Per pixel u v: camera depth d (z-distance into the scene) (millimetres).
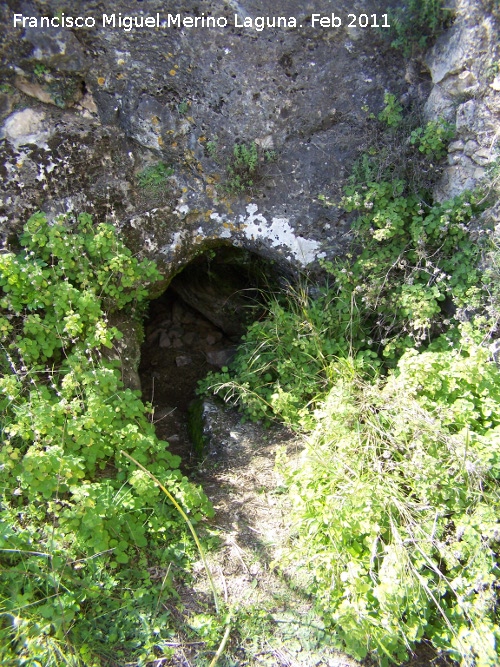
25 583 2301
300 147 3449
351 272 3449
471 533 2293
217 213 3572
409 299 3213
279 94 3307
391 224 3244
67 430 2625
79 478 2703
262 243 3639
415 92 3381
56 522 2545
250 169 3408
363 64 3309
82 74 3201
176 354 4250
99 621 2311
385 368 3422
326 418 2881
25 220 3182
